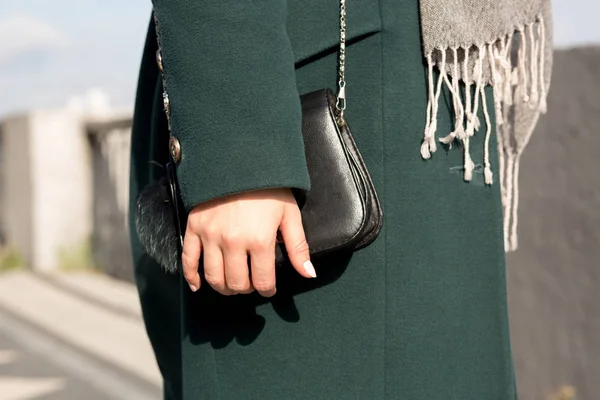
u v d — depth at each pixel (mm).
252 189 835
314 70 955
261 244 849
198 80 852
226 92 843
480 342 974
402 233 930
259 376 971
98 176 5746
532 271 2453
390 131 930
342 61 934
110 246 5617
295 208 884
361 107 938
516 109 1101
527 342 2475
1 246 6559
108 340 3934
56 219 5891
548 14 992
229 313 982
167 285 1168
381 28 931
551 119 2385
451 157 956
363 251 934
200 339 1000
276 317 963
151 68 1163
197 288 916
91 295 5000
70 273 5770
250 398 973
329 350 947
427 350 939
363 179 906
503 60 951
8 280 5707
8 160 6320
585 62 2287
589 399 2283
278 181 836
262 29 855
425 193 935
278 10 875
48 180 5852
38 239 5867
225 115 843
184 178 863
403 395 937
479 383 975
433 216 938
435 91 947
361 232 891
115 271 5559
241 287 867
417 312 934
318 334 949
